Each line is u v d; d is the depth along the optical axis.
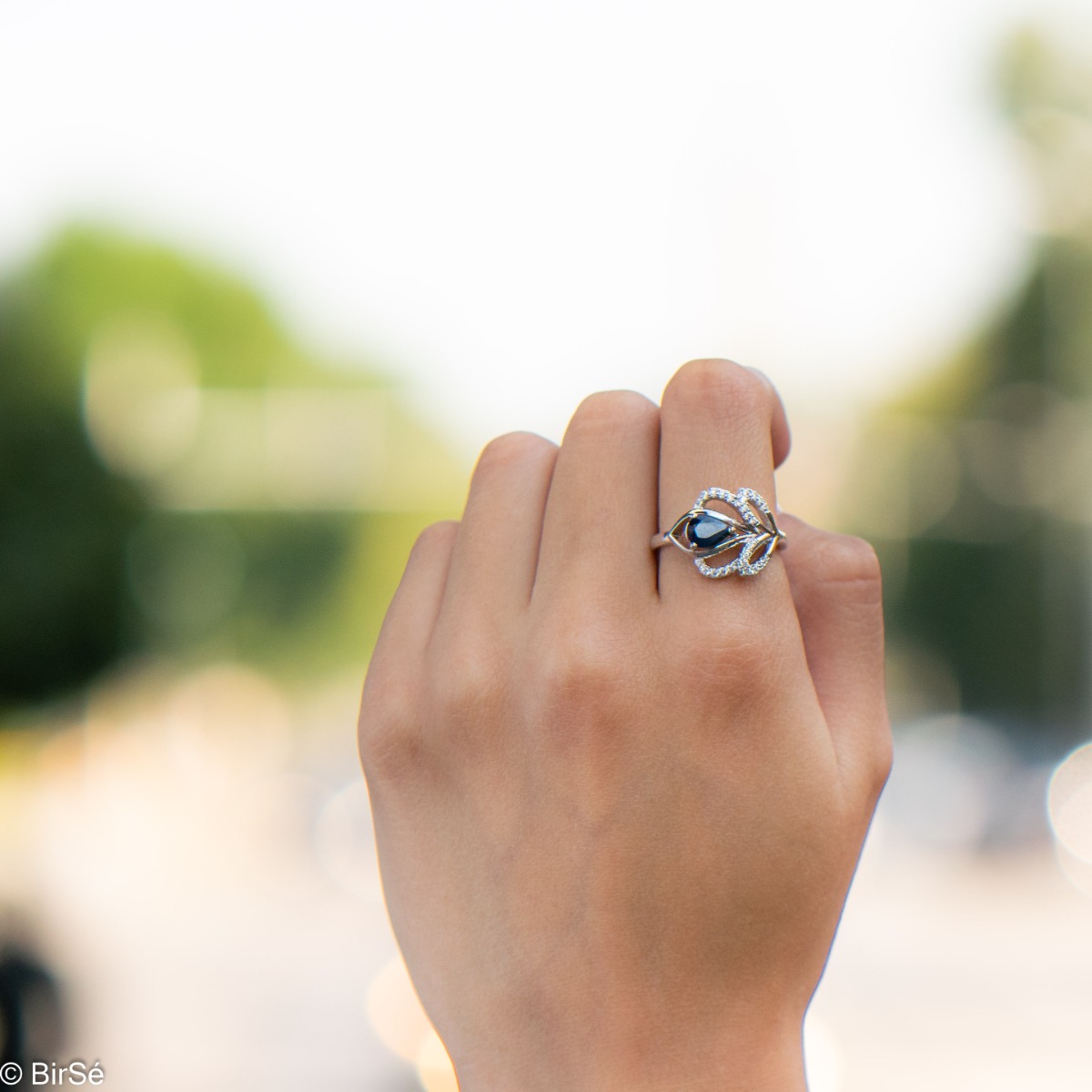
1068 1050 5.72
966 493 21.55
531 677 0.87
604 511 0.88
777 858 0.83
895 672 21.42
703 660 0.84
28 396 17.97
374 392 23.66
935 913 9.45
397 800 0.91
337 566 23.06
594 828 0.84
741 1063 0.82
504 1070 0.85
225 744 19.61
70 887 9.32
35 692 17.14
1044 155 21.77
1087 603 21.06
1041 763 15.34
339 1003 6.23
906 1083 5.27
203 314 23.11
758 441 0.87
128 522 18.78
